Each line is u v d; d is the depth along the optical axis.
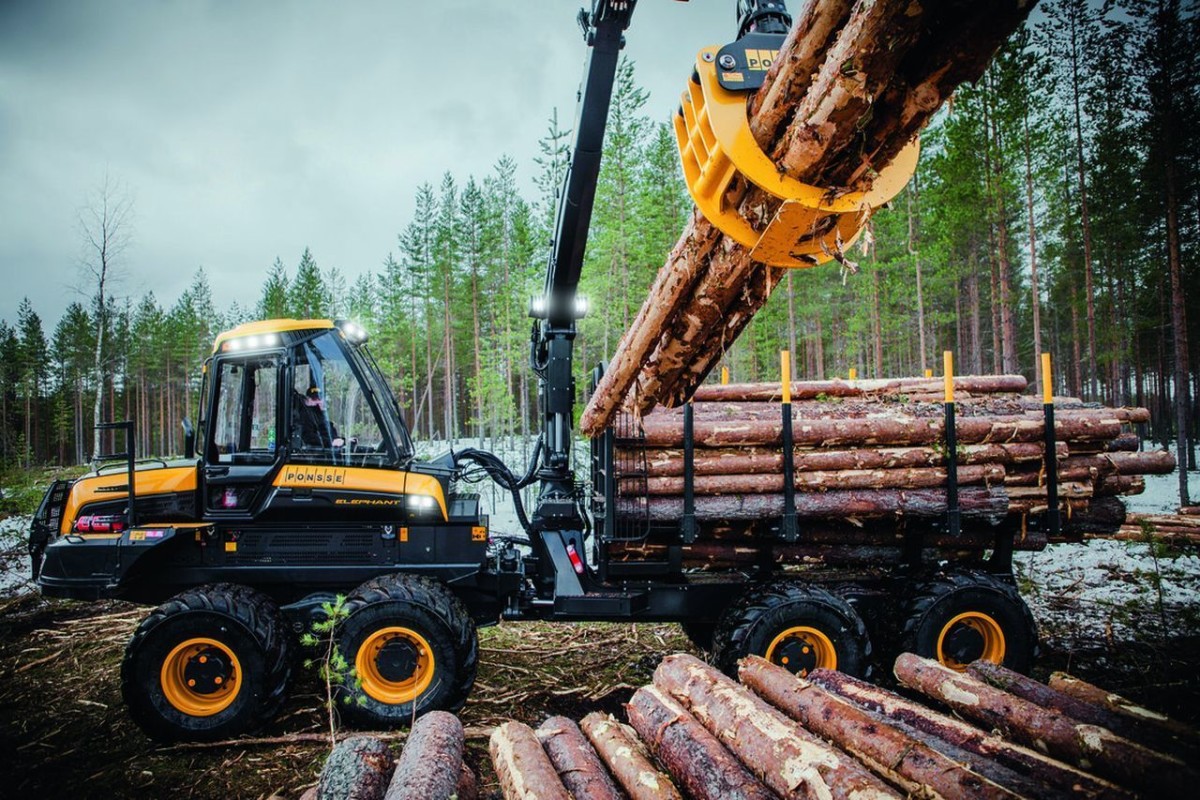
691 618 4.74
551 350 5.20
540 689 4.90
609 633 6.20
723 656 4.25
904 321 25.80
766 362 28.48
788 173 1.57
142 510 4.50
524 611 4.77
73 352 51.47
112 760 4.00
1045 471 4.57
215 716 4.13
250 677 4.15
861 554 4.87
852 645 4.22
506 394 23.64
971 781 1.85
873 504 4.41
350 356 4.88
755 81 1.65
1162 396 25.53
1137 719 2.18
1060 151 19.27
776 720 2.32
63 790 3.66
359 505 4.57
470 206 34.09
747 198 1.78
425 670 4.29
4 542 11.34
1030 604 6.38
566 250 4.64
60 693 5.12
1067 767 2.08
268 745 4.12
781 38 1.71
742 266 2.08
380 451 4.86
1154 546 5.78
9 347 54.91
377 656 4.26
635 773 2.42
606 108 3.94
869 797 1.82
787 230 1.68
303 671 4.84
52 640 6.46
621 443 4.44
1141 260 20.25
